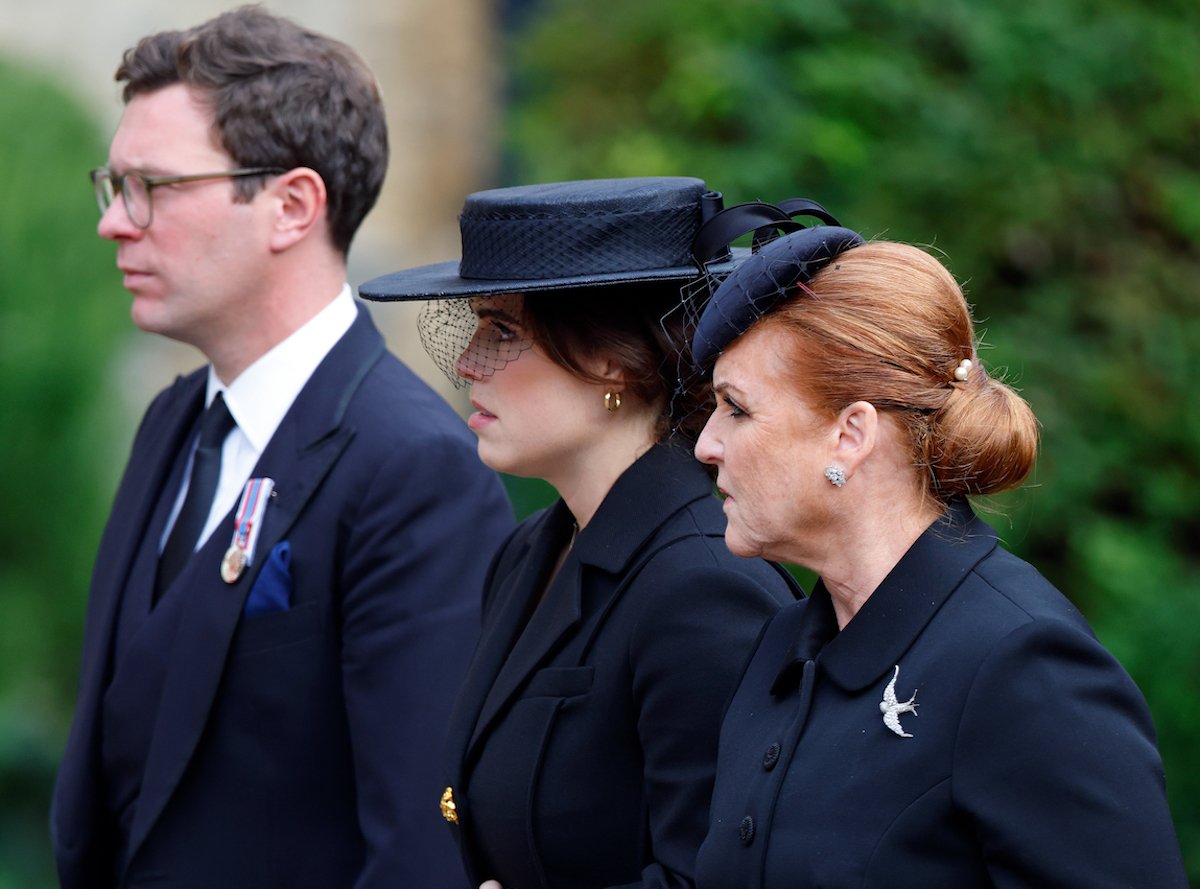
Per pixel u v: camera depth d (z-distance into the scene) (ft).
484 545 35.88
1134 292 60.23
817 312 22.70
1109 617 57.77
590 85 61.72
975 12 59.62
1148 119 61.11
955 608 22.48
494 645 30.22
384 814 33.96
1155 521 59.98
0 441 66.54
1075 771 20.94
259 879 35.17
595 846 27.71
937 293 22.85
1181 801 57.31
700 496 28.53
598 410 28.89
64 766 37.55
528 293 28.40
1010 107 59.88
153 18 96.78
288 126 35.83
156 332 36.94
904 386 22.45
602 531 28.58
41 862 69.77
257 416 36.94
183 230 35.73
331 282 37.37
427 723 34.27
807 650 23.95
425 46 103.76
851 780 22.26
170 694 35.40
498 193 29.22
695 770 26.40
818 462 22.85
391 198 102.68
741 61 58.03
